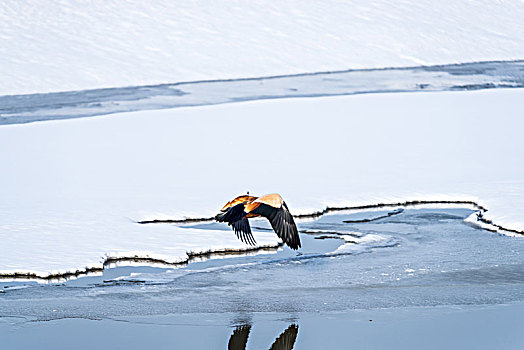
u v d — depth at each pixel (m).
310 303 45.28
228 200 69.00
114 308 44.88
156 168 83.12
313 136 98.44
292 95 142.12
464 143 91.88
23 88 161.75
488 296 45.94
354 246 57.81
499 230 60.84
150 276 51.28
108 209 66.44
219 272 52.00
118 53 190.38
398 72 172.62
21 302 46.09
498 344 38.25
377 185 73.56
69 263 52.31
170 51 193.00
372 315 42.94
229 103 128.25
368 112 115.38
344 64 184.25
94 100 145.25
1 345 39.06
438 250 56.19
